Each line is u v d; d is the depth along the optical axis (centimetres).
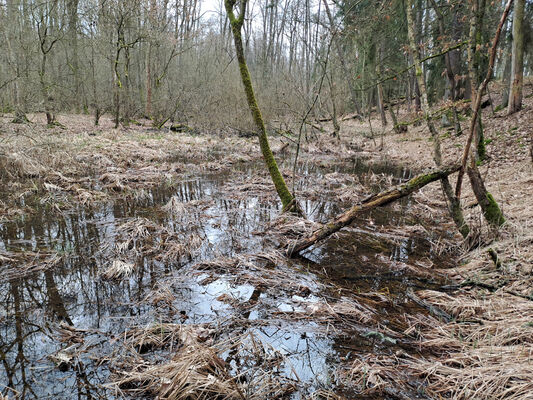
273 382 238
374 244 514
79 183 815
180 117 2080
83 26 1742
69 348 271
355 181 966
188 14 2348
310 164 1266
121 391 226
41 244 478
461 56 1549
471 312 317
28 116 1717
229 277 397
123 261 428
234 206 697
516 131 1117
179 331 284
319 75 1862
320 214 661
